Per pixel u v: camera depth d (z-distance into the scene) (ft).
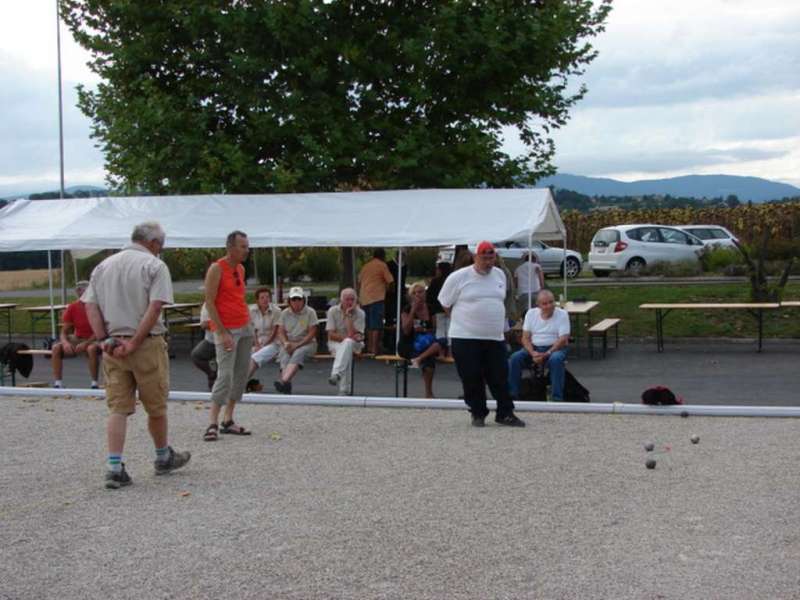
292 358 43.75
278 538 20.75
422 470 26.91
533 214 50.34
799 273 91.50
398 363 42.86
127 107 68.33
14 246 54.13
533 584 17.76
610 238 102.01
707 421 34.37
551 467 27.09
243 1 68.54
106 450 30.45
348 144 66.23
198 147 67.10
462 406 37.86
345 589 17.66
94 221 55.57
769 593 17.17
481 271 33.60
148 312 25.49
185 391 44.65
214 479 26.22
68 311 46.26
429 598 17.13
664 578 18.01
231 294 31.71
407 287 62.90
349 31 68.74
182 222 54.08
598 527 21.27
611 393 43.93
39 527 21.90
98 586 18.07
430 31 65.98
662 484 25.00
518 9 68.64
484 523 21.65
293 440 31.73
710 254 98.53
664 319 68.85
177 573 18.69
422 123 67.21
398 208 52.70
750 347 60.34
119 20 70.13
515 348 48.78
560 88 72.90
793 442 30.30
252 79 67.77
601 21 73.46
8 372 53.21
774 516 21.90
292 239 50.57
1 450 30.71
